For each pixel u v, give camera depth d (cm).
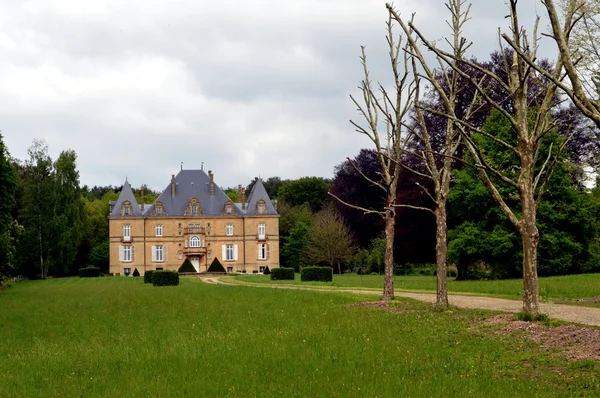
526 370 1611
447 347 1908
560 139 4741
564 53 1422
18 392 1495
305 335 2130
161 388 1448
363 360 1706
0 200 5081
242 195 10600
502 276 4997
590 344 1772
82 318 3008
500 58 5259
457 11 2850
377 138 3189
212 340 2117
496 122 5016
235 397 1359
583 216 4847
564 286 3662
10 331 2658
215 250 10050
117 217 9900
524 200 2194
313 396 1346
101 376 1616
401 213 6003
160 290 4731
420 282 5066
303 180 12506
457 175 5153
